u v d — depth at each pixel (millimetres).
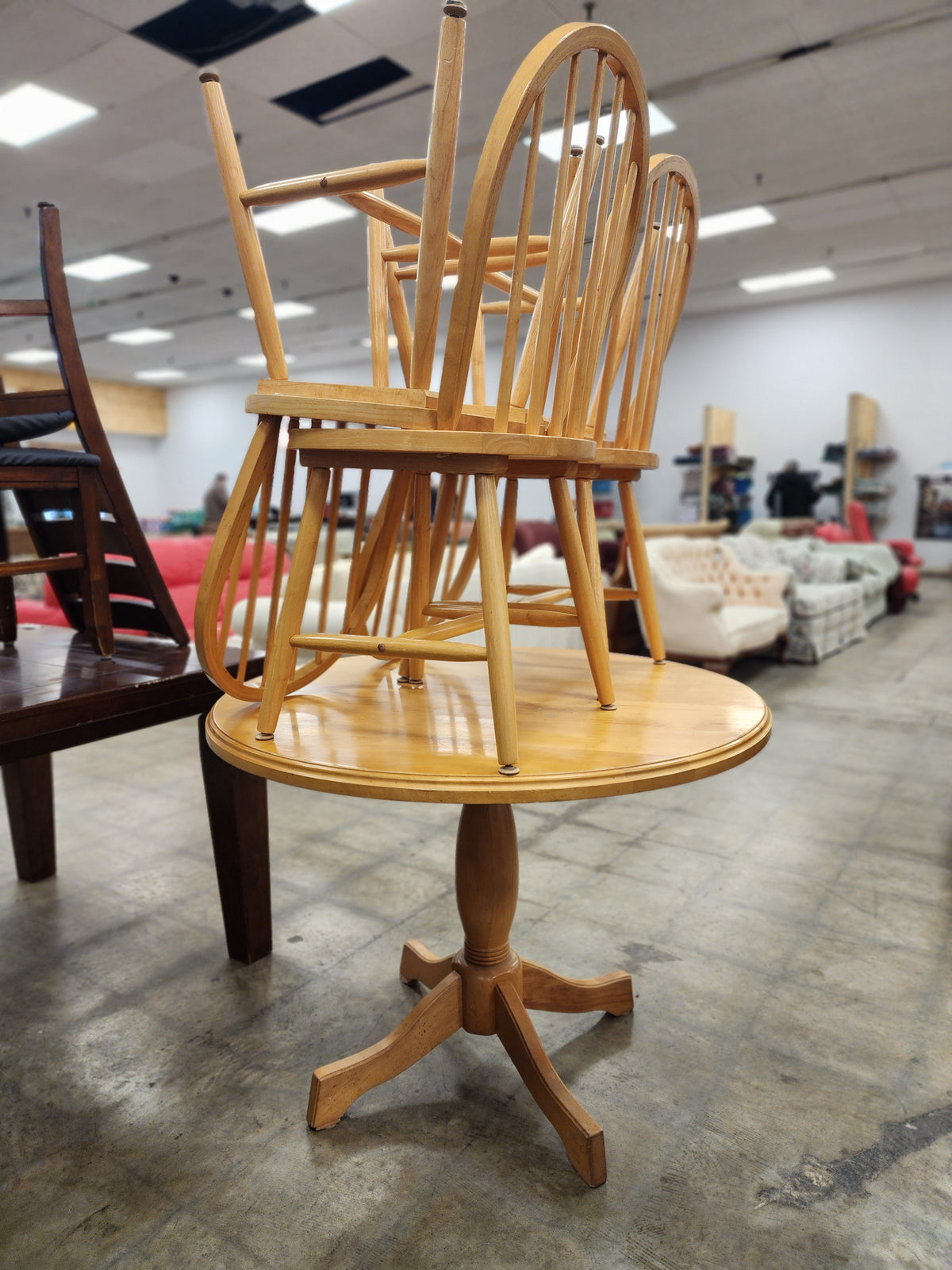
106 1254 1069
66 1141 1270
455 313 911
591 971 1722
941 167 6848
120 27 4715
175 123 5953
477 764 961
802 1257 1058
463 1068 1443
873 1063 1437
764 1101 1344
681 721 1143
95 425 1697
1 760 1294
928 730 3676
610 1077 1403
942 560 10586
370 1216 1124
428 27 4770
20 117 5809
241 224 1017
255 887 1763
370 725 1151
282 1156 1233
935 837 2461
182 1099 1361
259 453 1069
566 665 1545
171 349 14391
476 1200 1149
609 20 4730
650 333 1399
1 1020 1586
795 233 8492
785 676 4941
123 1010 1614
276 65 5168
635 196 1119
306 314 11891
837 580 6406
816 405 11234
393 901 2057
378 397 1008
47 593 3764
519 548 7645
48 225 1608
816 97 5660
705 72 5336
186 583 4266
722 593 4535
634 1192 1163
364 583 1431
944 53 5105
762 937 1868
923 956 1790
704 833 2498
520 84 848
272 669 1067
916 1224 1108
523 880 2166
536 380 983
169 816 2689
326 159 6688
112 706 1439
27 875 2195
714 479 11102
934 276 10125
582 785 910
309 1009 1606
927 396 10492
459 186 7180
